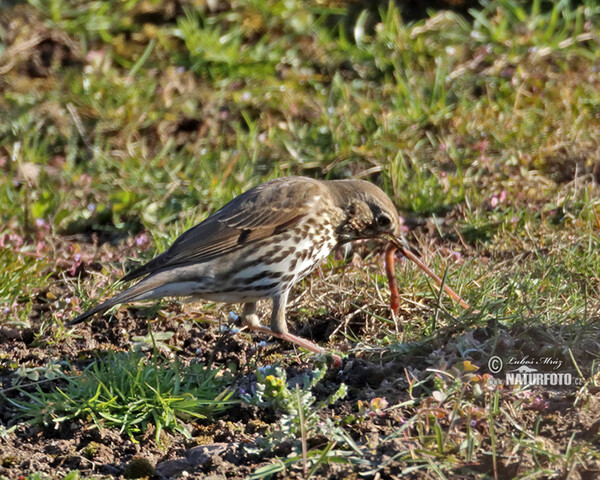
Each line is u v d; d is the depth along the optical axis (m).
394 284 11.02
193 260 10.34
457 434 8.08
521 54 16.80
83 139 15.73
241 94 16.38
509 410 8.52
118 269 12.57
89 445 8.70
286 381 9.57
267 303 11.70
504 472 7.56
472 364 9.40
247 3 18.02
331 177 14.84
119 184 14.73
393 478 7.56
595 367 9.21
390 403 9.01
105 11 18.03
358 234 11.30
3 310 11.42
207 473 8.12
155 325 11.34
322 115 15.61
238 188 14.23
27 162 15.19
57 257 12.88
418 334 10.41
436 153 14.96
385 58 16.92
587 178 14.23
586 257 11.59
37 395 9.69
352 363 9.96
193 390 9.38
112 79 16.59
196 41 17.11
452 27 17.58
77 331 11.23
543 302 10.67
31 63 17.16
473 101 16.02
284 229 10.65
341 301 11.48
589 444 7.85
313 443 8.24
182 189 14.52
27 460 8.49
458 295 11.04
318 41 17.52
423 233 13.45
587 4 17.73
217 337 11.12
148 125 15.95
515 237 12.80
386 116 15.33
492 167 14.42
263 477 7.77
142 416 9.02
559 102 15.60
